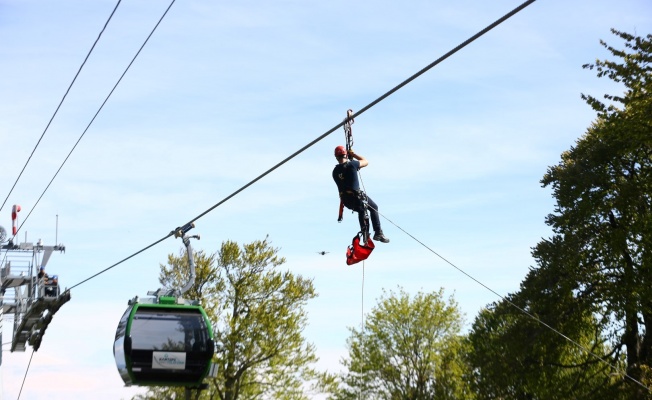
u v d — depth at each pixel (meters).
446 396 55.69
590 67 35.34
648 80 34.44
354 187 16.44
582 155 44.12
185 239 22.33
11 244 34.22
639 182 40.75
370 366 57.41
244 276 48.50
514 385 43.81
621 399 39.66
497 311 45.31
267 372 47.78
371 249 16.56
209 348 20.91
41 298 32.88
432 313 57.91
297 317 48.62
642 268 40.53
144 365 20.61
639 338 41.81
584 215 42.50
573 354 43.28
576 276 42.41
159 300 21.41
